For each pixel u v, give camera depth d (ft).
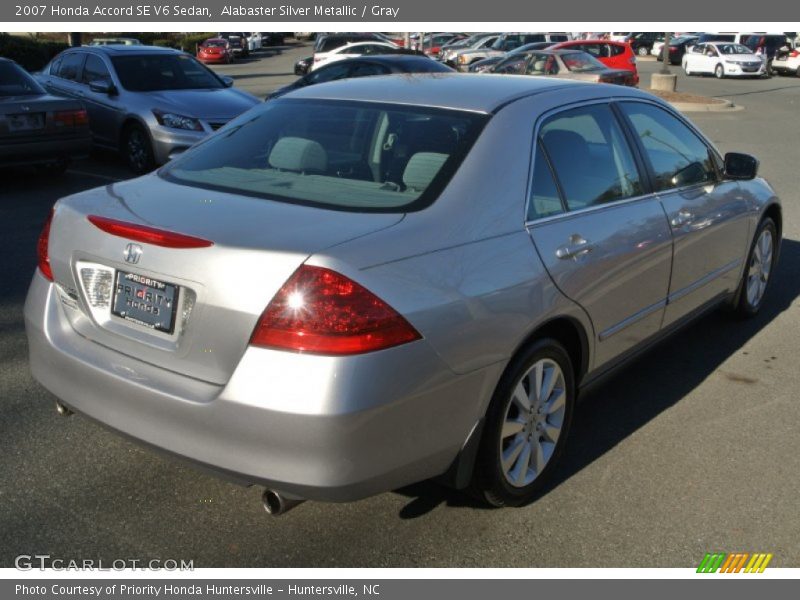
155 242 9.43
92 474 11.88
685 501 11.74
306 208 10.05
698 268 15.21
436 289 9.28
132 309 9.82
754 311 19.27
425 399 9.21
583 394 12.63
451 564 10.23
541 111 11.96
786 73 120.67
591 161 12.56
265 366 8.63
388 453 9.02
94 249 10.11
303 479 8.71
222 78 40.42
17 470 11.91
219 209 10.07
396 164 10.93
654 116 14.71
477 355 9.70
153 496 11.40
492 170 10.76
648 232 13.15
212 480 11.82
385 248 9.14
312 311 8.54
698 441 13.51
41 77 41.50
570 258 11.23
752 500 11.82
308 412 8.48
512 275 10.21
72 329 10.61
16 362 15.88
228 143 12.56
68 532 10.56
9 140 31.27
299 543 10.53
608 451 13.09
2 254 23.29
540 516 11.26
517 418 10.95
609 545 10.70
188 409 9.08
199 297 9.06
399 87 12.77
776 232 19.35
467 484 10.43
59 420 13.44
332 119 12.14
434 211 9.97
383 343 8.72
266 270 8.73
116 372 9.78
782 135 53.88
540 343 10.88
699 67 118.32
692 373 16.29
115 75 37.68
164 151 35.42
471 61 100.12
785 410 14.74
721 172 16.51
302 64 77.82
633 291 12.94
